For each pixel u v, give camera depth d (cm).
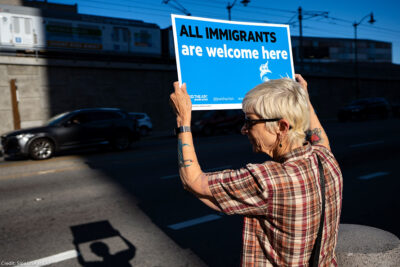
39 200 579
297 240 92
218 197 98
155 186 660
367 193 564
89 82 2375
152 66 2612
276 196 92
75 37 2250
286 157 102
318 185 97
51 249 369
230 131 1959
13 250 368
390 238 184
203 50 149
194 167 105
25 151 1084
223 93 152
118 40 2438
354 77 4106
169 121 2738
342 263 172
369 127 1959
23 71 2122
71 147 1167
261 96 104
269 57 166
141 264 330
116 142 1287
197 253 353
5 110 2061
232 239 388
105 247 372
